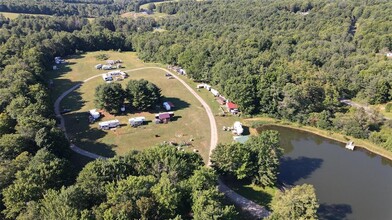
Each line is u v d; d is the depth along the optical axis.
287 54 185.62
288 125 131.00
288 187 92.81
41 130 92.56
